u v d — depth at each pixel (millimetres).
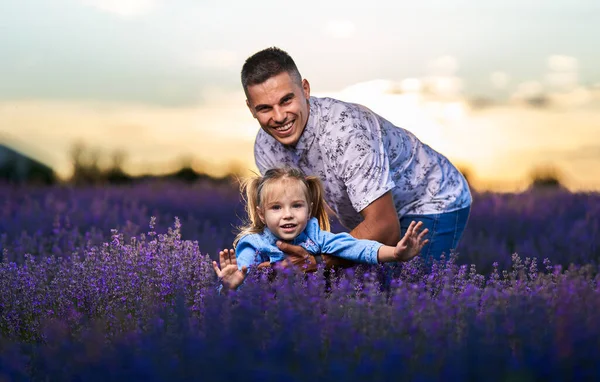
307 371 2760
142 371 2748
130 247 5059
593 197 10680
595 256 7059
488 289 3809
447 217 5328
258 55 4754
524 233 8594
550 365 2738
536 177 14945
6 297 4527
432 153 5383
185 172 17719
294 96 4742
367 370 2730
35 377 3145
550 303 3547
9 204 10164
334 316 3408
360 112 4922
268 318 3406
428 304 3555
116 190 12727
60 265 5258
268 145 5180
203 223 9539
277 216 4715
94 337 3152
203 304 4039
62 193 12344
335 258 4805
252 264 4430
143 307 4141
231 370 2707
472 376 2734
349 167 4789
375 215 4793
